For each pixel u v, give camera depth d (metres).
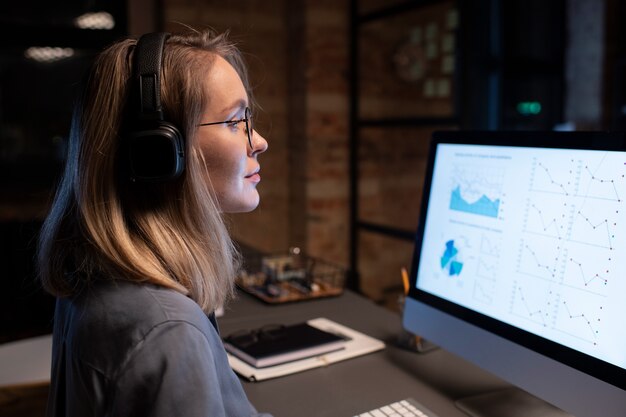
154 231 0.74
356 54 3.88
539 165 1.00
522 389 1.02
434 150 1.24
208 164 0.81
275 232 4.13
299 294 1.84
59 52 3.57
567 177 0.95
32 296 3.13
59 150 3.64
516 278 1.02
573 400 0.90
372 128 3.99
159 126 0.73
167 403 0.64
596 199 0.90
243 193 0.87
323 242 4.00
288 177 4.12
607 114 4.69
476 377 1.20
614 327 0.85
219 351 0.76
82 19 3.56
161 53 0.76
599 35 4.61
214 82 0.79
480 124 3.27
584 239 0.91
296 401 1.08
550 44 4.62
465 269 1.13
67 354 0.74
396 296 4.12
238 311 1.69
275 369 1.21
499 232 1.06
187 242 0.77
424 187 1.26
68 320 0.76
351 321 1.59
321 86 3.87
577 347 0.90
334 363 1.27
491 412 1.02
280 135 4.07
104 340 0.67
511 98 4.41
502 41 4.19
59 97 3.61
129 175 0.75
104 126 0.75
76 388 0.70
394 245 4.12
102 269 0.72
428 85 4.02
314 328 1.41
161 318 0.67
